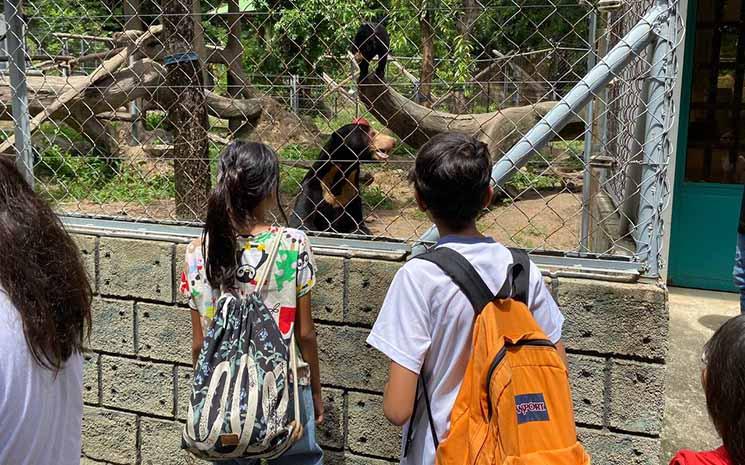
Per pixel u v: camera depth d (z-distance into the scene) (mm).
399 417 1892
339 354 2883
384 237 2951
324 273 2857
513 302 1854
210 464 3176
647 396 2490
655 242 2535
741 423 1488
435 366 1925
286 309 2363
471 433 1737
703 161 5762
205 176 5148
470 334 1879
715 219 5723
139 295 3205
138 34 7852
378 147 4703
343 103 4895
